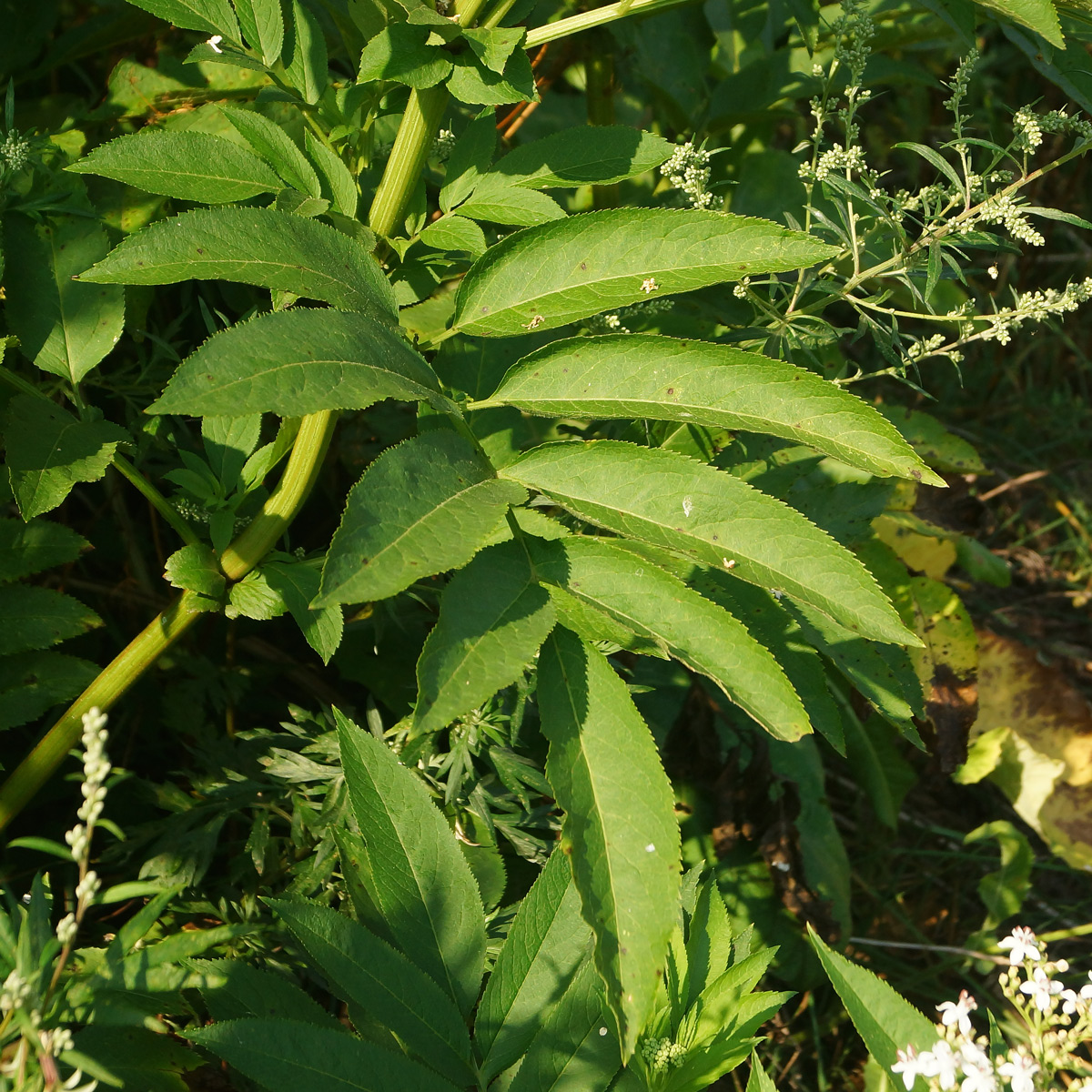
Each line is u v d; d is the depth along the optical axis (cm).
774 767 73
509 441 60
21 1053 43
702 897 53
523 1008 50
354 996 48
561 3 74
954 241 58
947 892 85
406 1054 51
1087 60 60
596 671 43
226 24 54
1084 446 121
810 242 47
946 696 78
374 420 75
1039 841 89
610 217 48
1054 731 82
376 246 54
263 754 63
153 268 46
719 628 43
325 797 62
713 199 59
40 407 53
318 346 43
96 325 55
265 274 46
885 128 131
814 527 43
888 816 78
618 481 45
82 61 80
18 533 56
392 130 67
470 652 42
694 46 84
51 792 65
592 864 41
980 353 122
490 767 64
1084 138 58
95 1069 48
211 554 54
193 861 59
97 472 52
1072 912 85
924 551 85
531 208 53
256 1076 46
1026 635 99
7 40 72
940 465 85
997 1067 47
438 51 51
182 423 63
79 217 56
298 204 51
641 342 46
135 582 70
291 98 55
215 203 51
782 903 71
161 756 69
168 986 49
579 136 54
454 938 50
